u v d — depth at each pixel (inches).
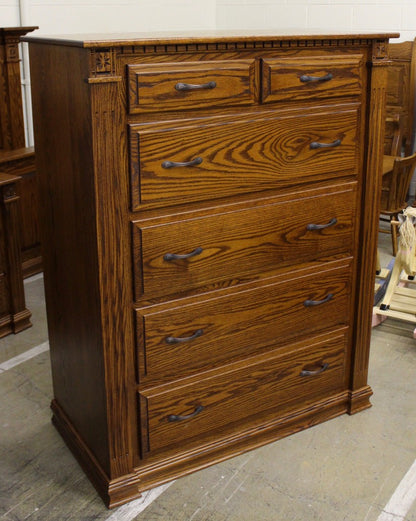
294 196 87.9
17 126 156.4
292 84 82.1
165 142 75.1
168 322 82.5
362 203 94.6
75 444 92.4
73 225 80.4
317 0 212.8
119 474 84.4
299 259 91.2
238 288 87.0
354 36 84.0
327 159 88.9
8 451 94.5
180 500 84.9
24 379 113.3
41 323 134.0
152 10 209.0
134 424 84.7
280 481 88.4
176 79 73.5
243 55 78.2
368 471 90.3
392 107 188.9
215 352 87.7
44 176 86.7
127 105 71.8
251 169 82.5
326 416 101.7
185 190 78.2
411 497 85.4
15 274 127.2
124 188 74.6
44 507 83.7
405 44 183.0
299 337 95.5
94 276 77.2
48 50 77.8
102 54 68.7
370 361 118.8
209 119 77.7
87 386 86.0
